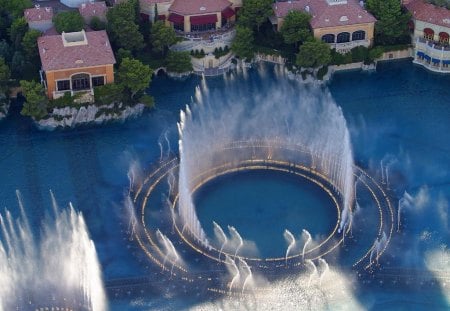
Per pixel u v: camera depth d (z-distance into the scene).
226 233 160.62
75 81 195.88
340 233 160.25
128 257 154.12
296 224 162.88
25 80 197.00
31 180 176.12
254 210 166.62
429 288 147.62
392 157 183.38
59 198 170.50
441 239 158.88
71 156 184.00
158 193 171.50
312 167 178.62
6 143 188.38
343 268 151.75
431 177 176.62
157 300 144.88
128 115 198.38
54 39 199.00
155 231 160.62
